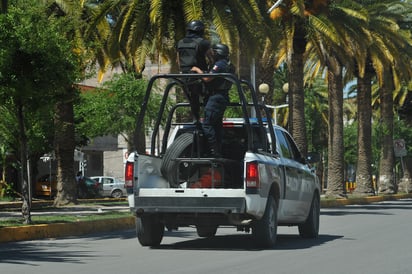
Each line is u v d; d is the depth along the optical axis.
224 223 15.62
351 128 101.12
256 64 38.03
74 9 31.20
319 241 18.14
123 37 31.20
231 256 14.63
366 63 51.53
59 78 20.77
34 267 13.08
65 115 35.44
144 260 14.07
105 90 45.72
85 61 31.97
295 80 39.53
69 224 21.02
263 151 16.09
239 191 15.23
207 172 15.86
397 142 66.69
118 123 44.78
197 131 16.25
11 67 20.20
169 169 15.95
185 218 15.70
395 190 63.78
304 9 33.62
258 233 15.86
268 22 32.03
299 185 17.97
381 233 20.67
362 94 53.03
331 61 47.56
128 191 15.70
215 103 16.06
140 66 37.28
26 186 21.30
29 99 21.08
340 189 48.94
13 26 20.16
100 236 20.55
